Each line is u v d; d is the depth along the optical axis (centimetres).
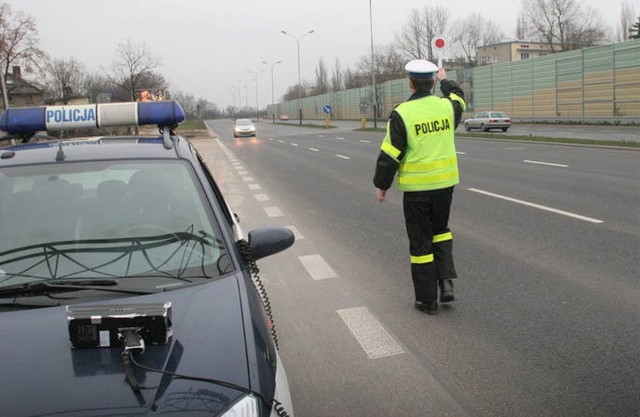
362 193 1302
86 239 299
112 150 357
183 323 238
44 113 401
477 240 791
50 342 225
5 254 288
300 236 862
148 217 313
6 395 197
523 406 366
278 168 1964
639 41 3822
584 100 4325
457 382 400
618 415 353
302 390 394
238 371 214
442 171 514
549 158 1839
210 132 6153
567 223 870
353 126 6562
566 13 8444
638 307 522
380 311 540
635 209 950
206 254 297
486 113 3969
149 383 204
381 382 404
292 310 548
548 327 487
